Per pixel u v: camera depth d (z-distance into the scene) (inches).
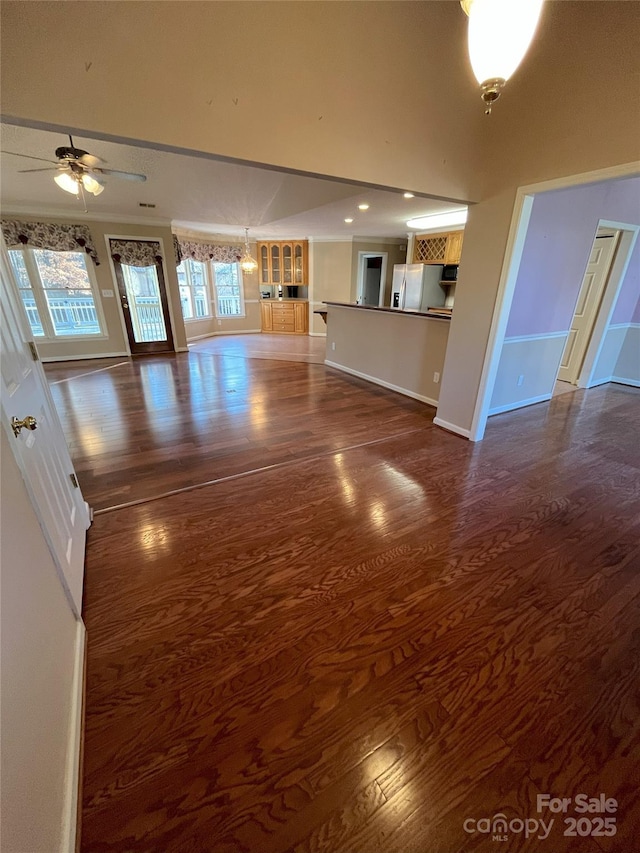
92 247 229.6
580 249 148.6
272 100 69.9
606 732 45.4
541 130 89.2
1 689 28.7
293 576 68.3
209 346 303.1
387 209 191.2
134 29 55.6
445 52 81.4
